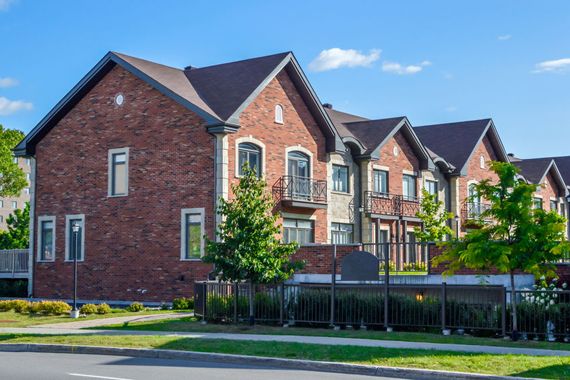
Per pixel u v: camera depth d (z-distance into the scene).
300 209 33.75
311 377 13.28
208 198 30.42
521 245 17.67
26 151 35.56
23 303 27.19
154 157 32.09
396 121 39.97
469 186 45.59
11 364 14.93
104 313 26.62
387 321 20.30
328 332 19.88
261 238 21.30
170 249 31.33
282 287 21.69
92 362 15.33
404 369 13.63
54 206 35.06
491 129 48.00
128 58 33.53
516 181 18.44
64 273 34.50
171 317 24.34
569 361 13.92
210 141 30.55
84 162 34.28
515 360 14.11
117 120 33.41
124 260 32.62
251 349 15.92
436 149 46.34
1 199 105.88
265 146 32.34
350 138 37.00
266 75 32.41
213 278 27.95
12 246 63.16
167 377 13.06
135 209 32.50
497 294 19.38
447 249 19.61
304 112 34.72
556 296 19.11
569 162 60.94
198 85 33.72
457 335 19.05
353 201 37.38
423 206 37.50
